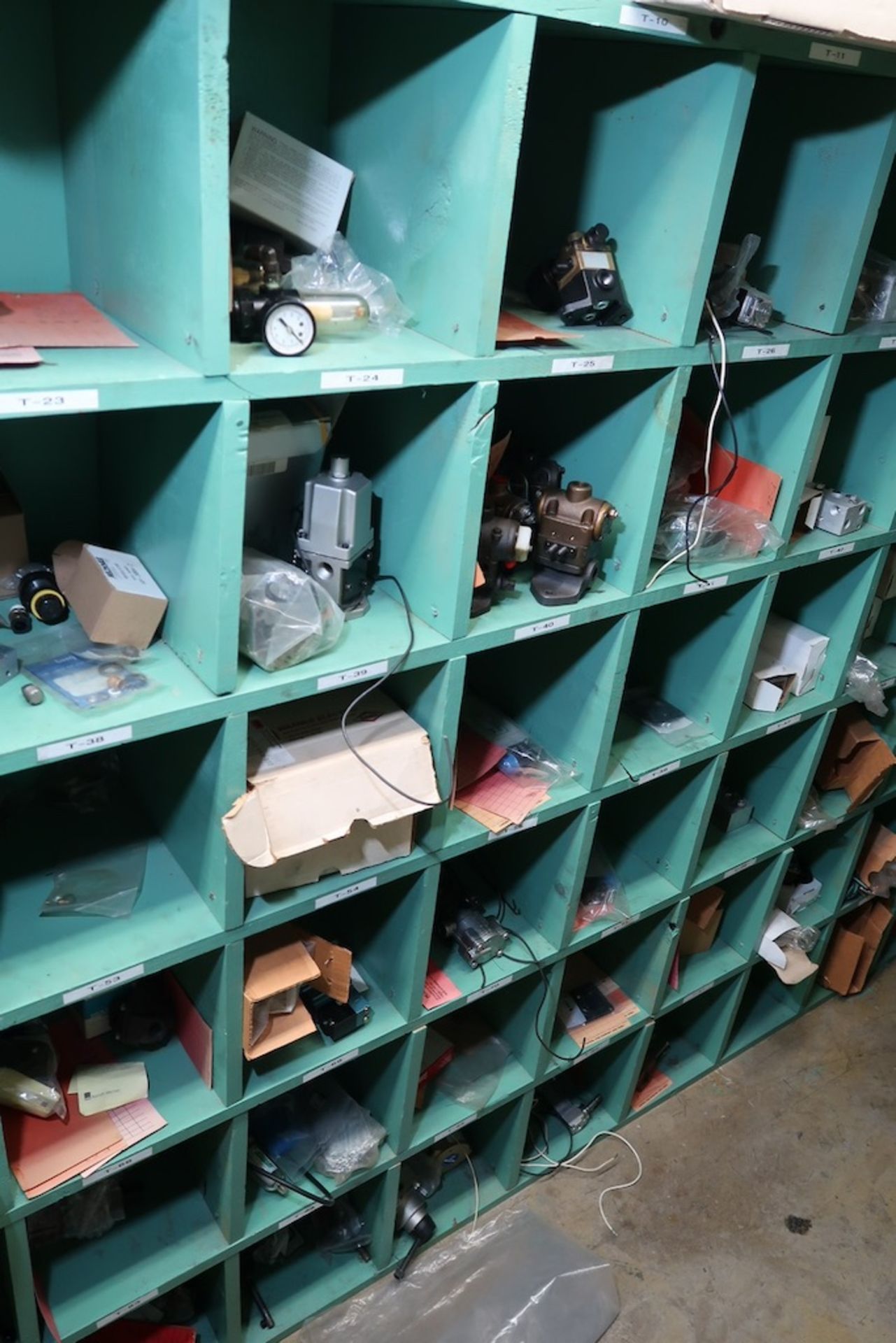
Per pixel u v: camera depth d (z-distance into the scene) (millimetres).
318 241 1366
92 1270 1634
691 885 2139
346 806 1367
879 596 2275
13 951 1311
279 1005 1562
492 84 1116
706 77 1328
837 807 2439
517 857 1990
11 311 1176
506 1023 2121
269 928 1446
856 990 2799
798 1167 2316
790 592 2252
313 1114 1891
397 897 1694
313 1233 2023
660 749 1925
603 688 1701
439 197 1245
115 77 1078
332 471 1324
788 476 1799
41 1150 1429
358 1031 1713
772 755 2307
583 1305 1973
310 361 1134
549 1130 2312
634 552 1592
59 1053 1581
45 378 970
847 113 1587
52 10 1204
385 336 1293
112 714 1146
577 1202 2186
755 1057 2607
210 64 906
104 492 1457
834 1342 1975
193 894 1435
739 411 1854
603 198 1529
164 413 1188
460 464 1299
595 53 1475
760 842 2309
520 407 1761
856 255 1634
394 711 1505
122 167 1111
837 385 2064
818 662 2176
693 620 1984
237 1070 1513
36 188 1291
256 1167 1773
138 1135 1468
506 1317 1935
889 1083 2559
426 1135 1912
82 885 1425
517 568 1667
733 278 1628
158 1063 1601
